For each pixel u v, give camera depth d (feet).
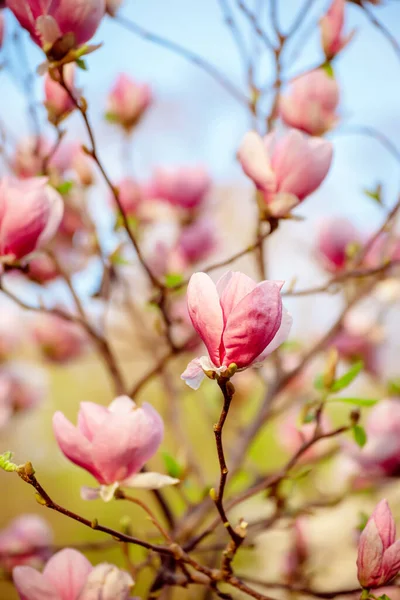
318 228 6.18
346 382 4.99
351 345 6.56
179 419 6.20
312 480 6.70
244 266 8.70
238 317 4.15
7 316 6.75
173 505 8.36
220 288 4.22
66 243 5.96
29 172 5.64
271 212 4.91
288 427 6.32
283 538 7.41
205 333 4.20
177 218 6.50
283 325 4.27
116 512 10.53
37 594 4.49
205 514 5.42
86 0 4.57
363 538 4.42
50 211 4.88
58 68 4.63
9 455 4.33
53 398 11.98
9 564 5.75
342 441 5.87
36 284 5.68
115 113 6.27
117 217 5.62
